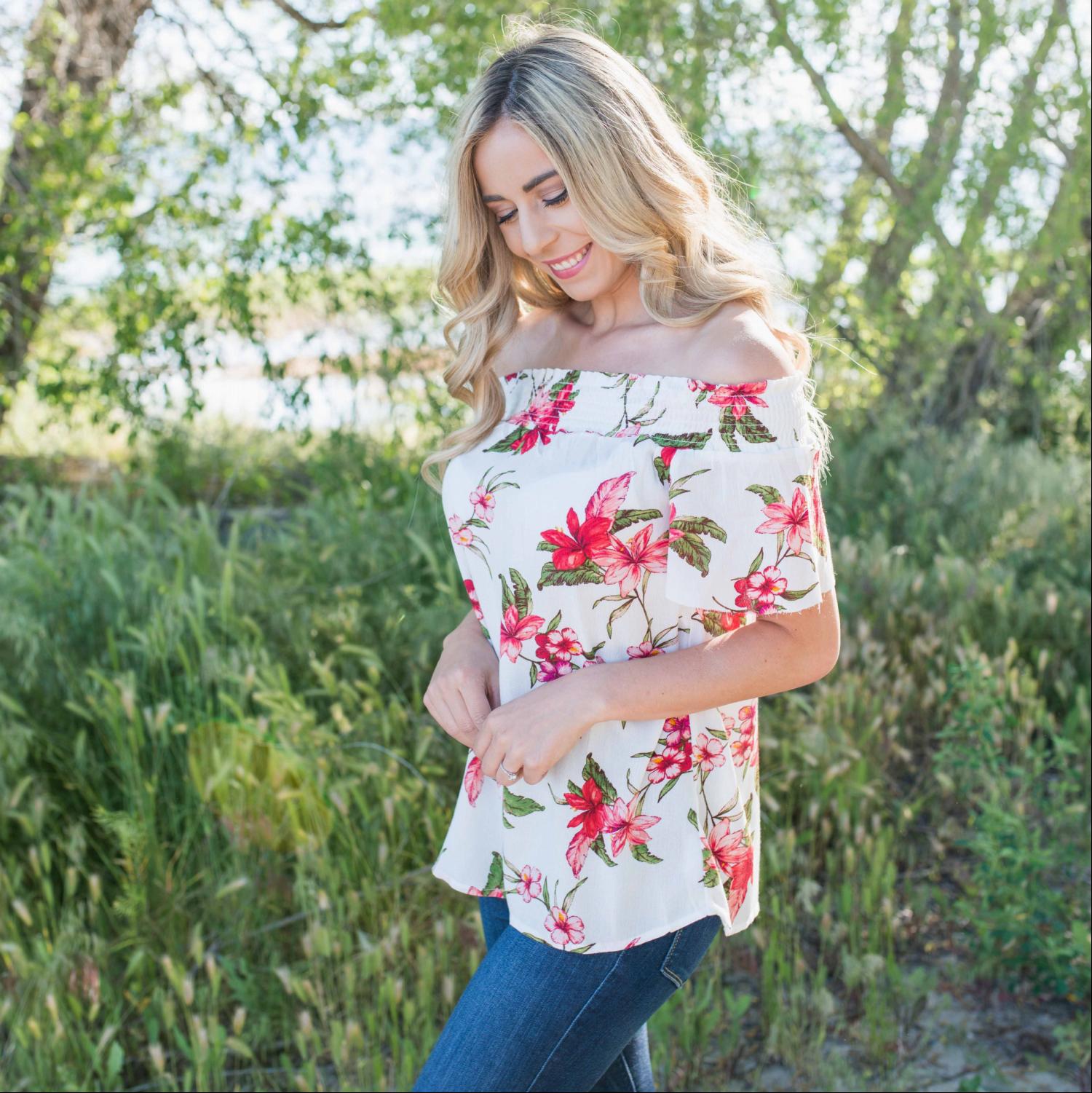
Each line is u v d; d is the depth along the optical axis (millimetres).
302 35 5613
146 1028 2428
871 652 3635
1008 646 3766
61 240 5930
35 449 6934
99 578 3408
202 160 5754
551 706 1454
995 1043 2482
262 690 2955
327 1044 2443
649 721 1508
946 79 5762
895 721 3559
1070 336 6230
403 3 5207
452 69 5176
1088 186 5660
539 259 1645
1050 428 6695
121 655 3277
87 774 2963
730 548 1435
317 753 2762
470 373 1784
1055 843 2887
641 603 1515
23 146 5906
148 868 2691
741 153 5508
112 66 5977
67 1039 2273
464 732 1646
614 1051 1571
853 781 2990
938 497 5094
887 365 6223
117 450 7164
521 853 1534
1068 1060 2420
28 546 3508
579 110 1523
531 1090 1531
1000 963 2625
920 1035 2486
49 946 2439
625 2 5215
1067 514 4965
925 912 2859
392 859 2672
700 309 1546
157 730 2824
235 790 2732
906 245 6031
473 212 1726
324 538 4160
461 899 2713
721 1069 2348
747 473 1425
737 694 1486
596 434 1531
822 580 1503
